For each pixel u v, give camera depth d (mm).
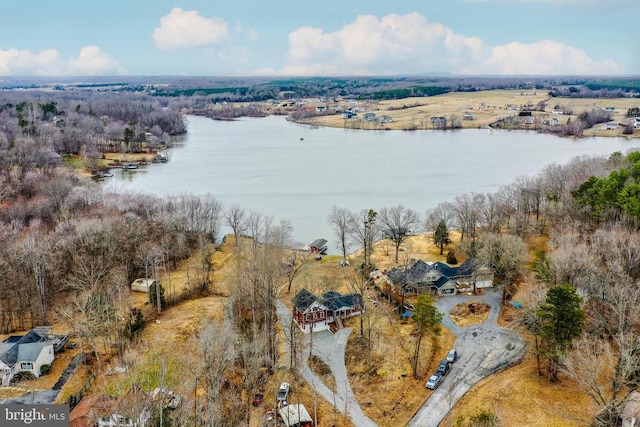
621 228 92562
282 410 62906
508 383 66938
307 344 80000
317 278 104375
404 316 86875
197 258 117062
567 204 115875
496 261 96812
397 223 118312
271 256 98438
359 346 79188
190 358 71062
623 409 54906
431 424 61094
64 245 98375
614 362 66312
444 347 77000
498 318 85375
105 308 78438
